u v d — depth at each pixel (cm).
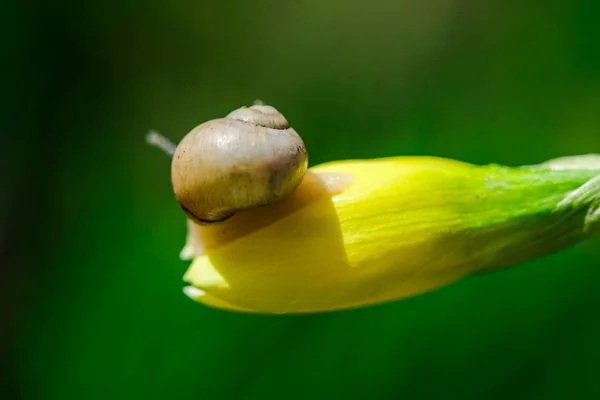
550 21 33
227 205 17
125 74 44
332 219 17
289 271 17
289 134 17
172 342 26
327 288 17
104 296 28
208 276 17
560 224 18
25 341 29
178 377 26
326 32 46
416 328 24
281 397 25
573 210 18
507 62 35
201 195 17
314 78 45
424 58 42
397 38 44
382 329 24
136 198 35
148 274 28
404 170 18
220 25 47
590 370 23
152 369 26
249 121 17
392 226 17
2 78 37
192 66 46
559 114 31
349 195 17
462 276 18
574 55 32
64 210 37
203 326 26
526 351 24
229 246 17
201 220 17
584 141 30
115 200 35
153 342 26
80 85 41
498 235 18
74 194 38
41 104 39
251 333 25
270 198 17
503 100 33
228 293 17
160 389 26
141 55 44
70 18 40
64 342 28
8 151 38
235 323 26
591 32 31
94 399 27
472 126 31
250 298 17
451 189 18
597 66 31
